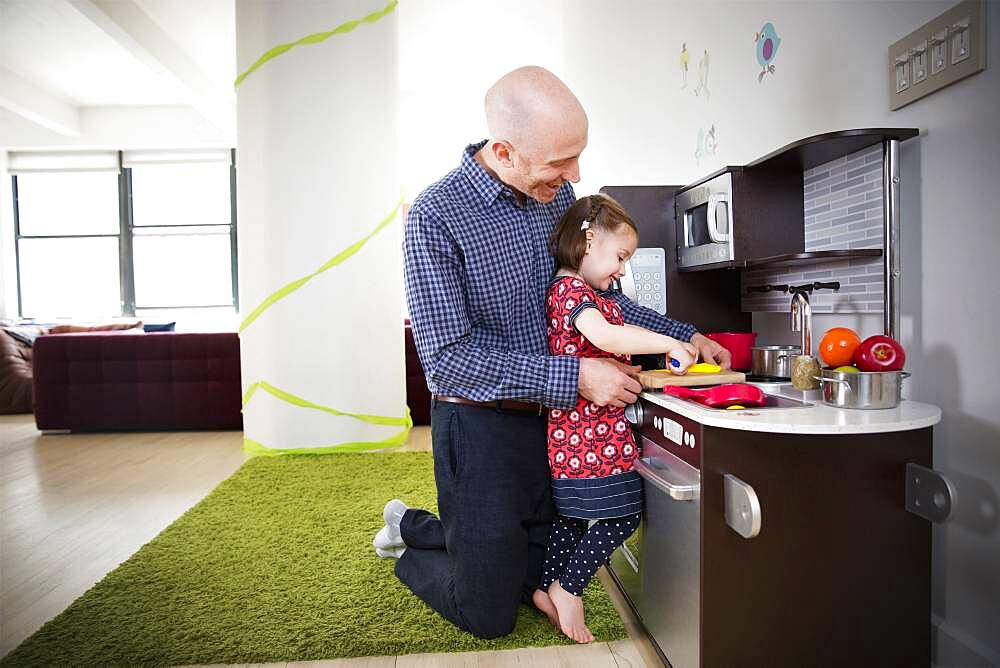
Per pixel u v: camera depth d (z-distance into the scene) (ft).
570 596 4.86
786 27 5.85
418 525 5.89
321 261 11.05
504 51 18.12
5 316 24.29
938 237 4.36
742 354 5.65
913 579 4.01
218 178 24.82
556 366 4.49
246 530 7.38
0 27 16.20
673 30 8.42
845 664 3.98
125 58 18.57
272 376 11.11
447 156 23.07
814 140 4.65
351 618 5.27
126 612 5.42
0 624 5.36
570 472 4.75
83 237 24.90
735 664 3.88
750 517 3.49
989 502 4.02
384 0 11.27
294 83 10.91
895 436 3.96
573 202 5.57
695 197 6.30
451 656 4.75
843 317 5.32
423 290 4.65
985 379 4.01
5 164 24.23
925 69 4.33
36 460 11.30
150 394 13.62
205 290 25.14
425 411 13.89
